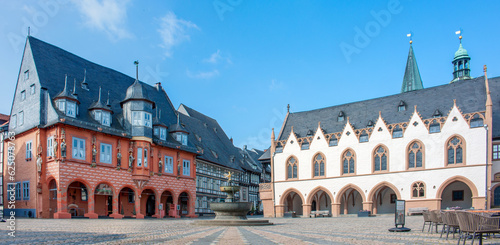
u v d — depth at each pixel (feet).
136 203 133.18
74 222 86.48
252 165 258.16
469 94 150.20
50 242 40.93
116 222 91.09
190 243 41.88
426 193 142.92
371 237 50.14
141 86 139.74
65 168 110.42
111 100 140.15
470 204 144.97
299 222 103.04
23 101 123.95
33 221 88.69
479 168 134.62
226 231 62.44
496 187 139.33
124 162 130.72
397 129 152.66
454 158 139.85
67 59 134.62
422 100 159.84
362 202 168.35
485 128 135.33
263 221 85.40
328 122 178.40
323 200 179.63
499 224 36.22
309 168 169.99
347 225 83.56
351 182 158.51
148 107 139.85
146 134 137.18
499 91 151.84
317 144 169.48
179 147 155.63
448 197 149.69
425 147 145.28
